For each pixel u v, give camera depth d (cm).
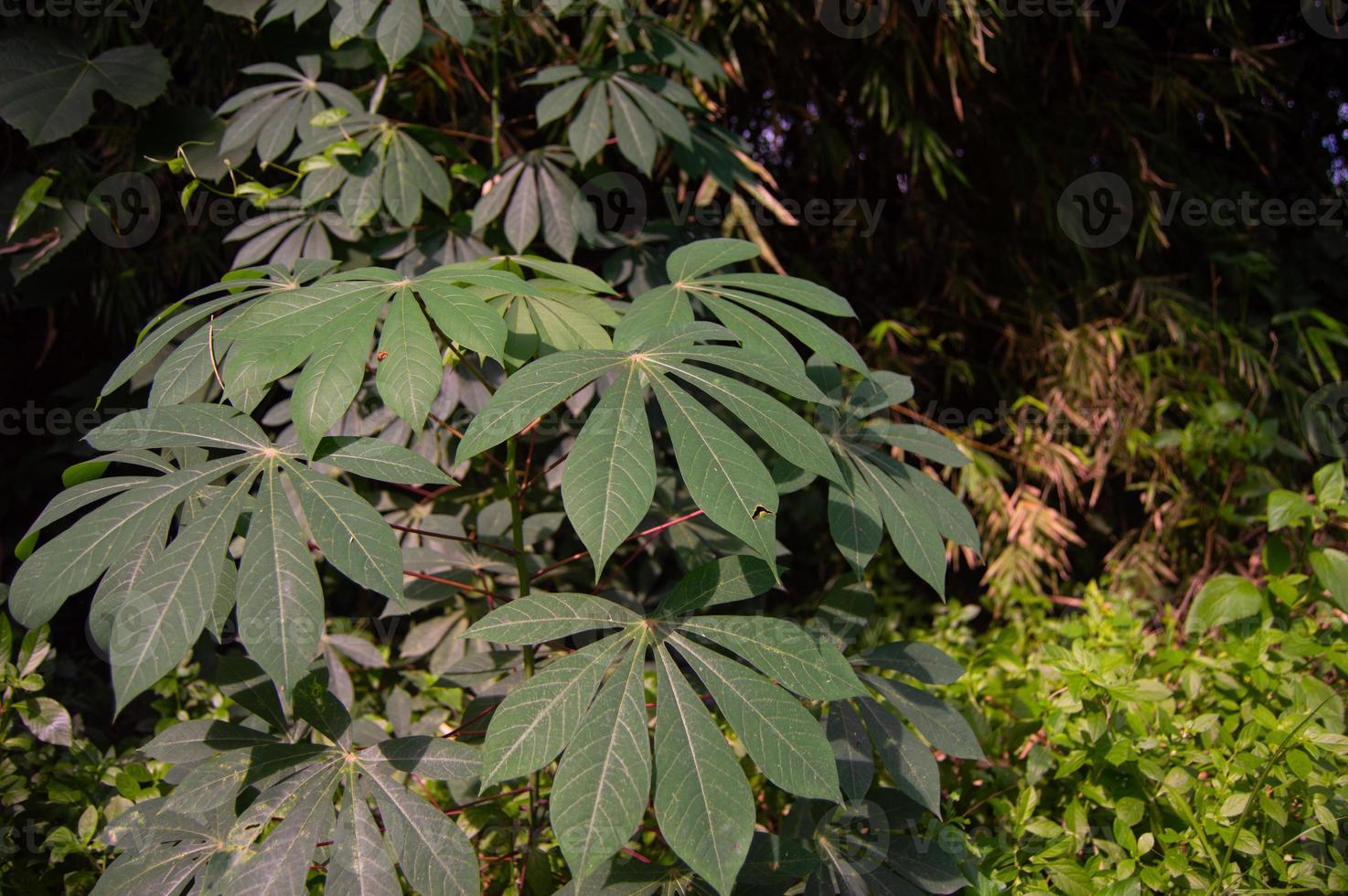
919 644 126
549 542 194
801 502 230
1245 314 258
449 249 171
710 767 83
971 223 251
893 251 252
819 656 92
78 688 185
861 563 104
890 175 246
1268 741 126
